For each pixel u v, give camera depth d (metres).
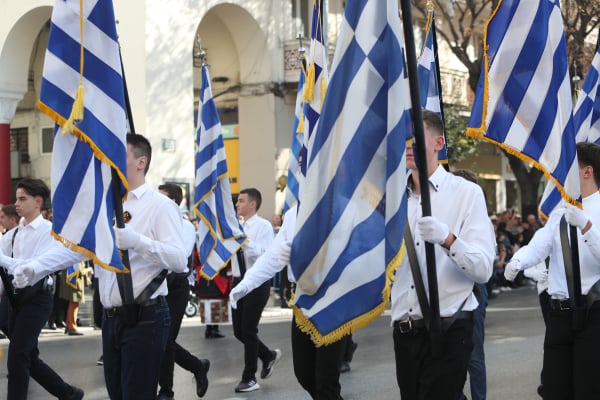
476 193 5.72
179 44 27.12
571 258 6.50
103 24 6.60
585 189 6.81
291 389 10.98
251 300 10.81
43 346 15.95
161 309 6.72
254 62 30.44
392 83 5.46
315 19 9.66
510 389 10.59
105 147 6.45
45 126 30.48
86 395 10.91
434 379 5.61
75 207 6.46
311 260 5.55
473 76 29.64
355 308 5.43
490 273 5.54
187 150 27.30
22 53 27.72
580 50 27.80
